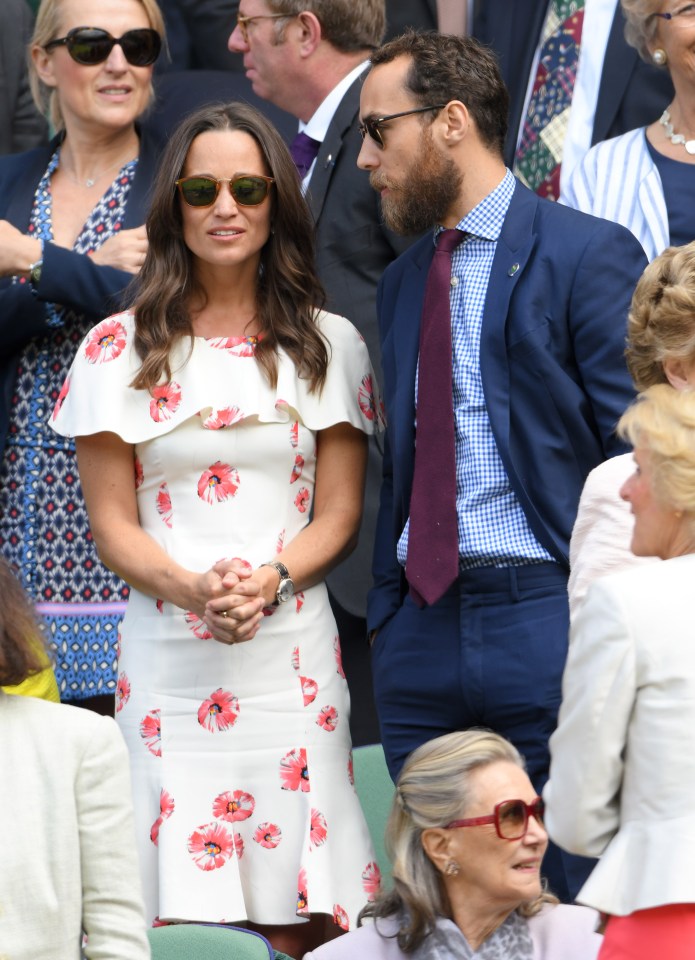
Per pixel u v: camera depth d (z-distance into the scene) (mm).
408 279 15453
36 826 10250
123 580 16906
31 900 10109
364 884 14969
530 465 14156
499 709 14227
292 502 15414
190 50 23438
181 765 14867
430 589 14219
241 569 14438
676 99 17094
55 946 10148
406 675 14742
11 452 17750
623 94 18062
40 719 10547
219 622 14398
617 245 14383
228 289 15570
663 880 9539
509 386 14266
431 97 14648
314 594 15391
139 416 15258
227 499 15141
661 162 17047
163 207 15391
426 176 14719
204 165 15250
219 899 14555
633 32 17062
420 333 14867
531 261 14422
